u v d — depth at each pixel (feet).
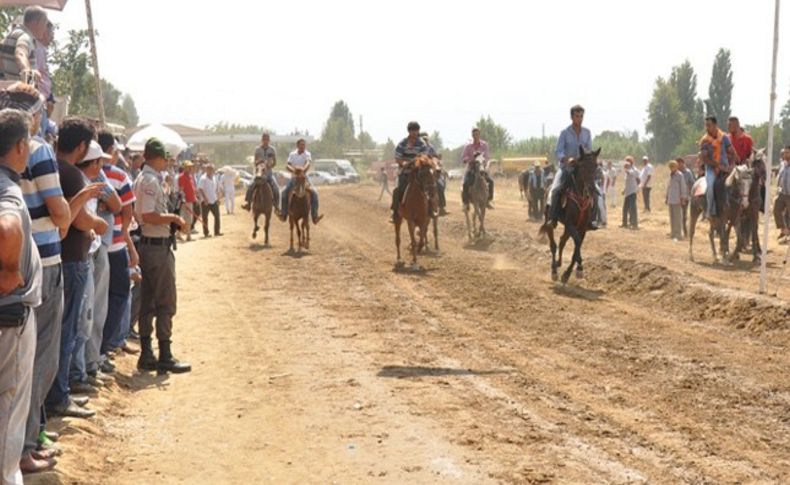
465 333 36.94
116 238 28.66
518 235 75.10
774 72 42.37
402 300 45.80
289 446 22.49
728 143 59.11
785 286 46.98
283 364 31.55
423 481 19.75
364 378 29.35
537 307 42.78
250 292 48.85
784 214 70.85
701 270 55.47
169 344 30.71
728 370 29.66
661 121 282.15
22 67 25.09
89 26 65.67
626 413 24.99
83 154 22.54
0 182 15.46
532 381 28.76
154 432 23.73
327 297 47.06
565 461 20.93
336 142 467.11
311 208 71.15
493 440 22.61
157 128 77.20
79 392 25.73
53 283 19.08
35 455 19.72
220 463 21.27
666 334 35.91
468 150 76.74
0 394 15.62
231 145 323.16
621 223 97.96
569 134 51.57
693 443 22.27
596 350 33.22
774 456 21.25
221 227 96.89
